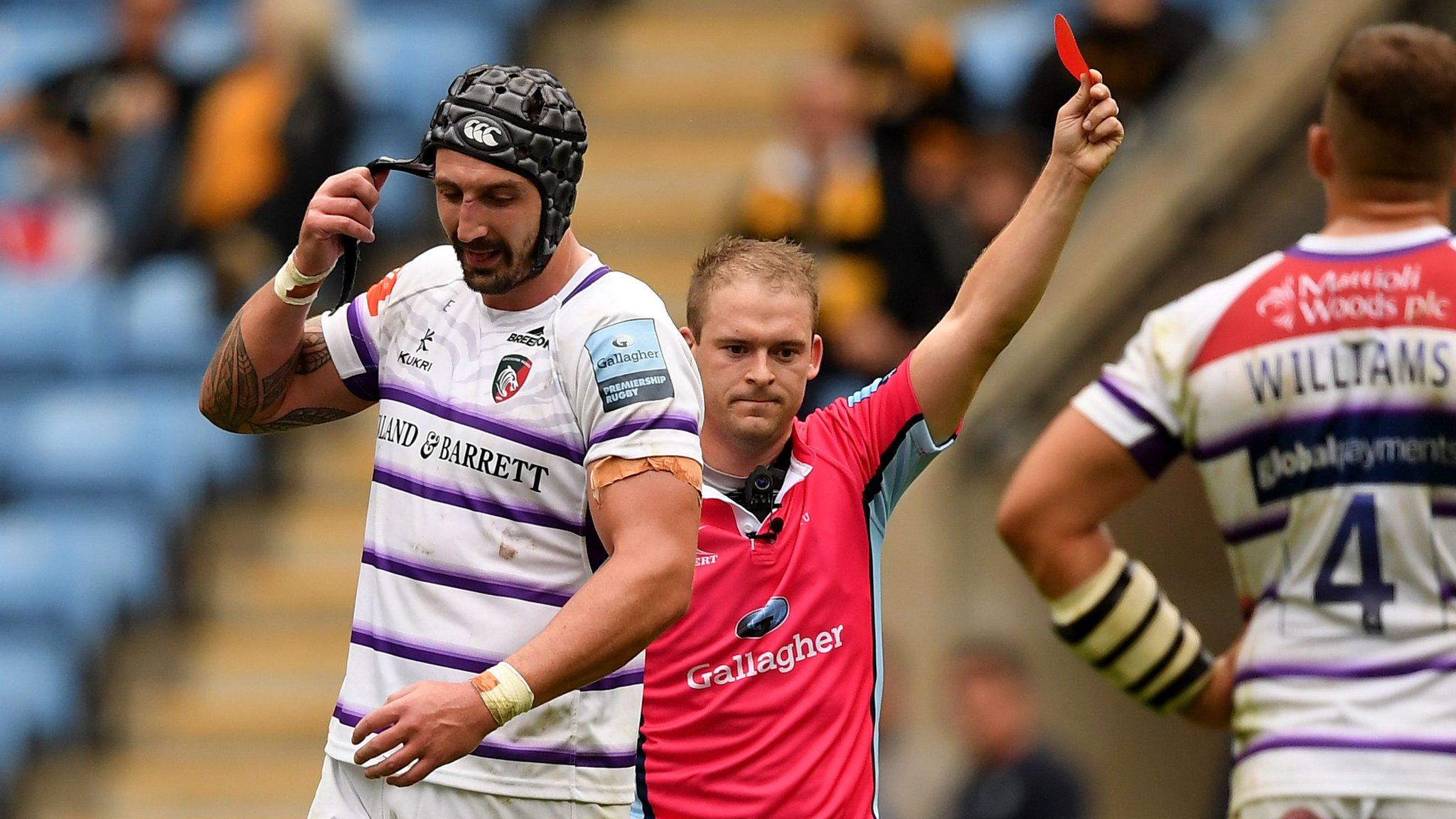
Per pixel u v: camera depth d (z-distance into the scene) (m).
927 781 27.38
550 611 10.88
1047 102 29.08
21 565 29.80
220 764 28.45
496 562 10.86
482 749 10.87
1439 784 12.03
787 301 12.27
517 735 10.90
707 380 12.43
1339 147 12.95
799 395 12.41
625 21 38.09
